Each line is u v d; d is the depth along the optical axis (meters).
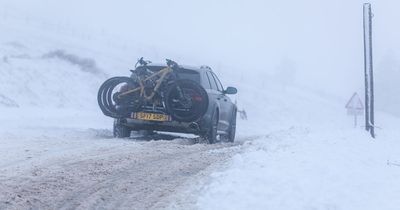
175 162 10.01
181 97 13.41
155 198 7.59
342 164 9.43
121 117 13.80
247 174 8.29
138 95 13.65
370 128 16.34
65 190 7.78
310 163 9.17
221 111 15.15
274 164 9.05
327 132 14.41
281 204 6.95
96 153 10.57
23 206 6.95
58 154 10.28
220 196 7.34
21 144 11.45
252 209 6.81
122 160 9.94
